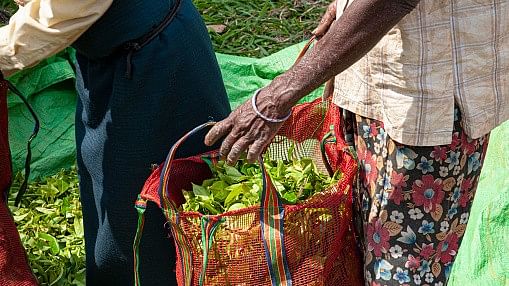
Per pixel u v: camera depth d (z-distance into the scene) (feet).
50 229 10.07
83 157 8.00
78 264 9.43
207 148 8.01
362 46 5.60
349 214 7.18
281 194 7.36
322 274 6.95
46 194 10.58
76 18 6.77
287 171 7.65
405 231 6.67
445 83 6.01
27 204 10.53
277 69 11.87
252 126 6.09
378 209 6.72
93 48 7.23
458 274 8.79
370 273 7.04
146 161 7.60
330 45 5.66
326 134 7.57
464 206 6.85
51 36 6.84
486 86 6.18
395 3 5.42
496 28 6.02
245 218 6.65
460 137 6.30
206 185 7.48
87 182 8.20
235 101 11.62
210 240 6.65
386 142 6.41
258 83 11.74
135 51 7.20
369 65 6.23
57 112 11.48
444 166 6.38
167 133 7.58
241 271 6.82
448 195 6.57
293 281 6.84
